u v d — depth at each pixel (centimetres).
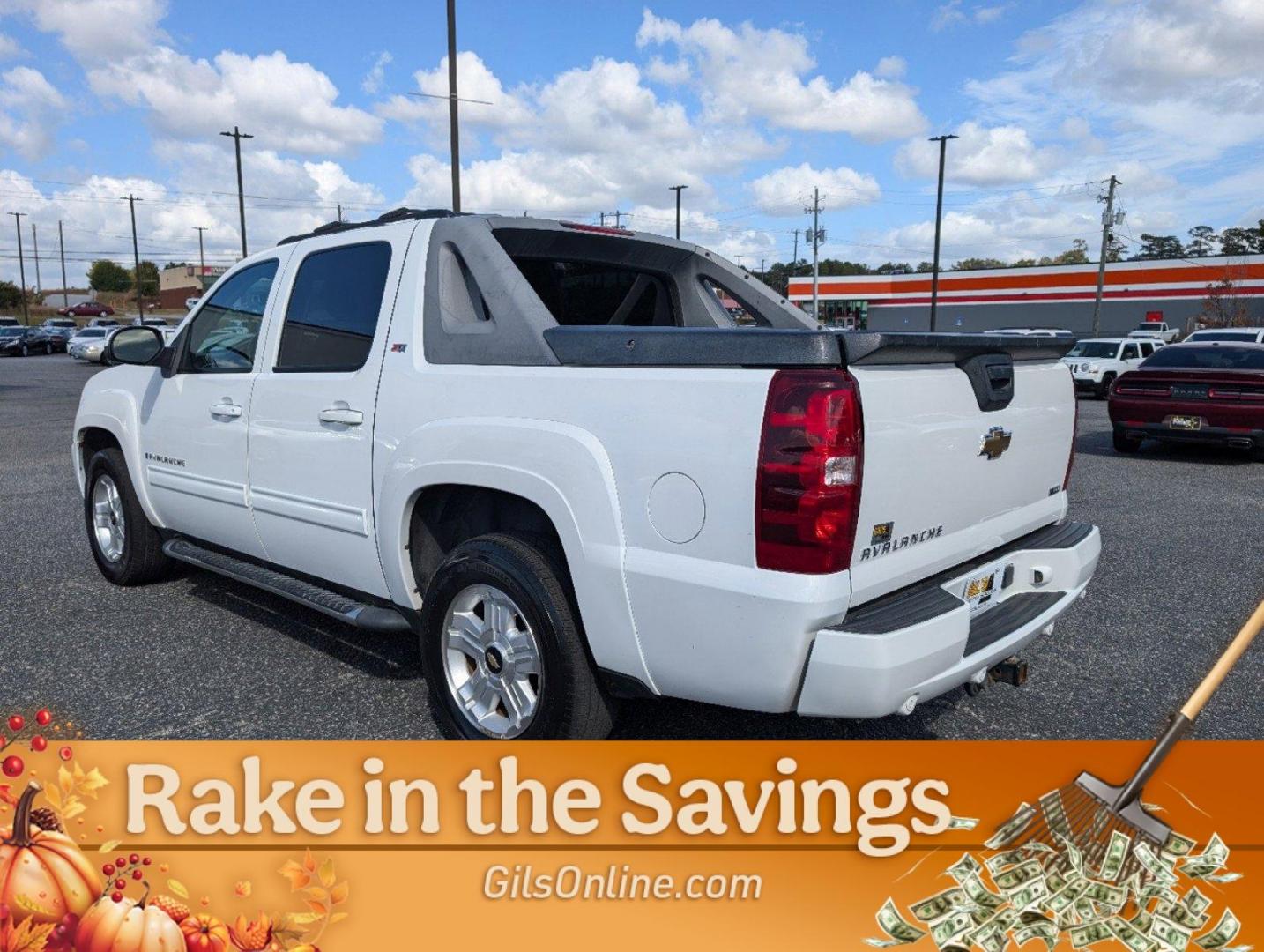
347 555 379
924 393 281
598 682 306
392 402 352
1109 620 512
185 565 568
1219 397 1083
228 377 436
